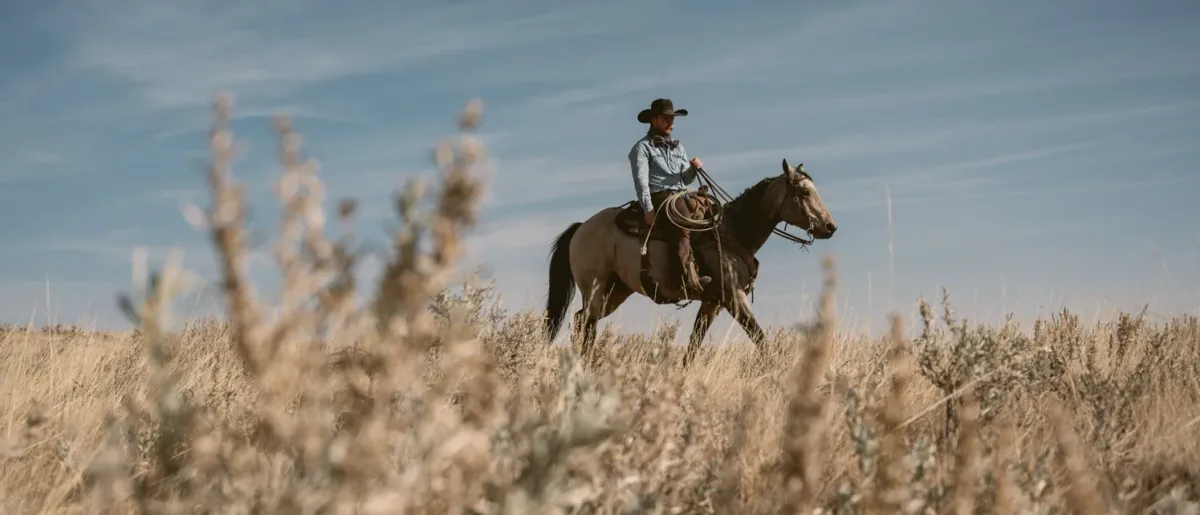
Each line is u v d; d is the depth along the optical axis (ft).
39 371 18.97
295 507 4.72
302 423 4.91
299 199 4.53
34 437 12.13
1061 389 16.57
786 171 33.30
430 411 5.16
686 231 32.68
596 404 7.86
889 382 14.07
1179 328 21.95
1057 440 12.53
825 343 6.23
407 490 4.94
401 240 4.58
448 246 4.55
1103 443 12.17
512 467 6.45
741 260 33.04
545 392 9.62
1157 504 9.66
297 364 4.87
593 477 7.13
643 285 33.83
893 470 7.35
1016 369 14.74
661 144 33.94
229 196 4.37
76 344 23.65
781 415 12.92
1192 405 15.51
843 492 7.74
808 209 32.89
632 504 7.41
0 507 9.63
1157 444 12.78
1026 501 8.16
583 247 36.17
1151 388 16.70
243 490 5.29
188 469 5.57
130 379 19.22
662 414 8.51
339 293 4.69
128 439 9.48
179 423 5.34
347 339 4.78
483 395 6.15
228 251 4.38
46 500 9.72
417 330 4.79
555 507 5.56
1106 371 16.90
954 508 7.83
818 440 6.38
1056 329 21.11
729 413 12.25
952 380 12.85
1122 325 21.26
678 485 8.52
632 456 8.34
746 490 9.20
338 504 4.72
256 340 4.62
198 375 15.71
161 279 4.23
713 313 34.47
